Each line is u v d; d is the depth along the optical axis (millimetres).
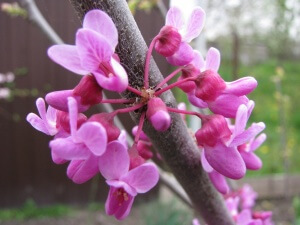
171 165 55
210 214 61
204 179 56
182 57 50
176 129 51
